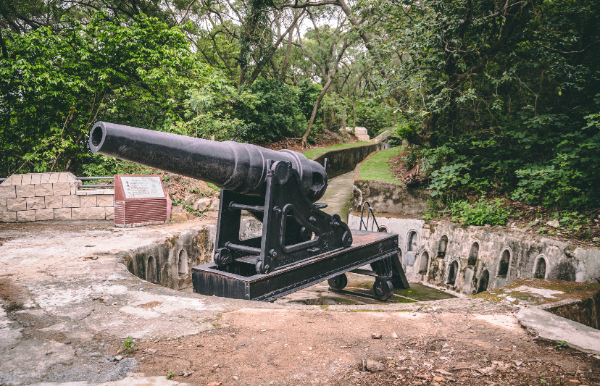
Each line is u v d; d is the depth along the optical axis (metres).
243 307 3.45
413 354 2.54
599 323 4.28
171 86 12.86
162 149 3.38
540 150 8.79
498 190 8.64
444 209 9.06
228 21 19.38
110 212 8.38
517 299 4.05
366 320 3.22
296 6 16.98
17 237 6.69
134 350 2.51
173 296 3.70
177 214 8.93
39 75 10.11
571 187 6.85
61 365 2.30
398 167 12.06
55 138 10.74
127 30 11.18
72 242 6.28
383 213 10.02
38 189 8.08
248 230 9.08
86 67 11.38
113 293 3.74
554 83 8.87
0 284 4.00
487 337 2.91
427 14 9.27
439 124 10.72
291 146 18.73
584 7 8.41
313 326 3.02
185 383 2.11
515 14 8.14
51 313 3.19
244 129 13.77
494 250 6.96
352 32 14.05
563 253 5.73
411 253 8.67
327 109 24.08
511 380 2.20
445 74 9.80
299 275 4.59
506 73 8.45
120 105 12.48
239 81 17.91
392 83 9.88
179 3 16.86
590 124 6.87
